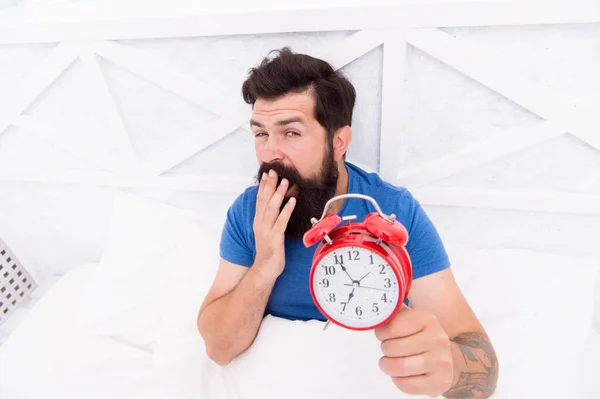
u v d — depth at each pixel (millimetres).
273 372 1043
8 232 1825
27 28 1283
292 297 1123
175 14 1179
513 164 1233
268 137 969
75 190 1636
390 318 669
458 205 1295
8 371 1342
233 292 1072
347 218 675
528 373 1036
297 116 927
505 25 1046
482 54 1083
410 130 1239
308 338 1041
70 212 1709
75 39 1275
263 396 1043
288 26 1120
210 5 1195
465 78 1136
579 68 1065
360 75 1188
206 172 1475
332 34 1138
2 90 1449
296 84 917
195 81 1289
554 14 990
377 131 1263
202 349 1244
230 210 1149
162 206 1502
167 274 1418
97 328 1415
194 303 1312
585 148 1165
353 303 677
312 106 936
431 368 668
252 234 1104
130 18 1204
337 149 1046
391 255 640
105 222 1705
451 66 1108
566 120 1117
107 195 1621
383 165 1277
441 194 1285
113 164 1514
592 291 1173
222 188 1462
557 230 1293
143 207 1498
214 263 1358
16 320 1718
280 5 1132
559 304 1147
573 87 1091
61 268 1901
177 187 1500
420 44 1090
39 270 1896
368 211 1069
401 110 1185
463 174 1277
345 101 1001
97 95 1384
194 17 1158
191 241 1393
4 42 1320
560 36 1038
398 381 693
